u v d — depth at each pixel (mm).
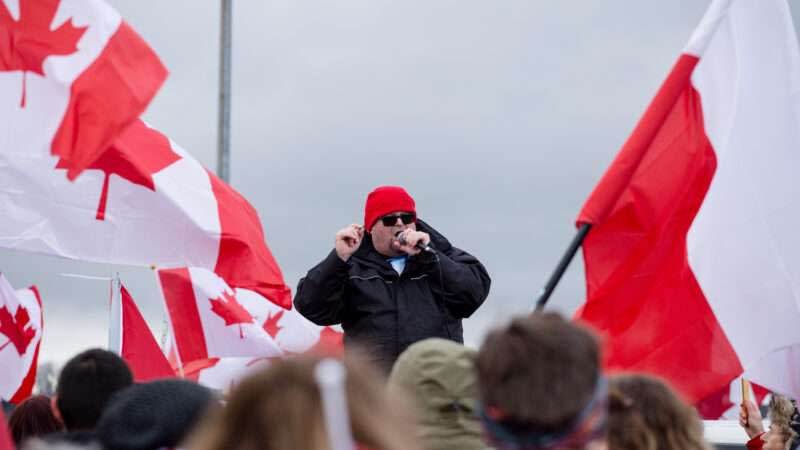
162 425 7746
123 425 7793
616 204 13008
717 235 13023
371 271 15508
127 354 19797
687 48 13383
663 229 12961
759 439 18219
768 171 13203
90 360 10812
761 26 13539
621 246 12961
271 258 17281
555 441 6527
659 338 12852
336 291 15203
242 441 5238
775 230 13125
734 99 13359
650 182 13055
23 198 15477
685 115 13258
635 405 9062
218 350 18922
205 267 16750
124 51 13141
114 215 16016
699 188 13148
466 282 15562
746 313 12953
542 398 6477
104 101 13000
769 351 12898
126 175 16125
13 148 13266
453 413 8922
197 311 18922
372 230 15539
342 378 5375
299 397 5230
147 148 16500
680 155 13148
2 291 18016
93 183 15938
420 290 15539
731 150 13250
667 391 9141
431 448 8836
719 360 12828
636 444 8953
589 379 6555
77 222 15766
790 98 13398
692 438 9031
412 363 9062
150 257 16297
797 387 13422
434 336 15422
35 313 19281
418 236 15008
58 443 8273
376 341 15273
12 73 13312
